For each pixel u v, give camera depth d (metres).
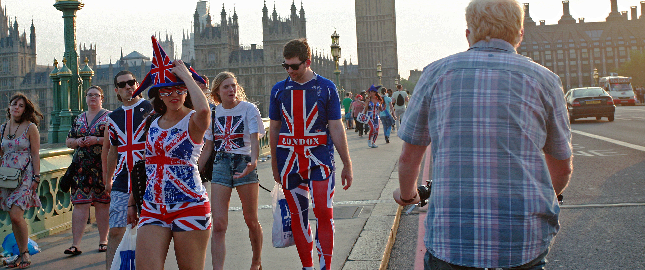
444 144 2.00
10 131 5.04
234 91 4.44
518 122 1.93
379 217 6.12
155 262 3.05
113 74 132.38
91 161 5.32
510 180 1.91
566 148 2.04
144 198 3.14
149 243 3.06
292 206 4.03
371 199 7.30
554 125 2.01
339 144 3.93
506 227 1.88
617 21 158.00
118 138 4.39
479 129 1.95
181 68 3.05
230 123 4.41
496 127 1.93
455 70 2.04
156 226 3.09
